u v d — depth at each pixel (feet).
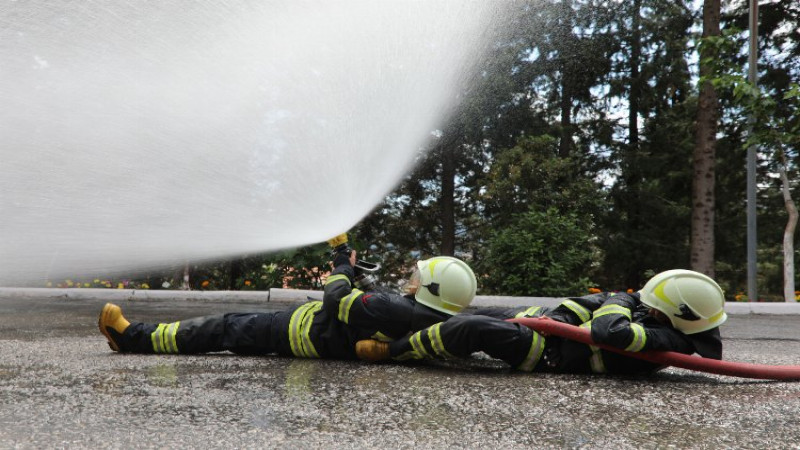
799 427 7.47
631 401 8.64
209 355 11.95
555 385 9.60
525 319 10.70
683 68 53.42
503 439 6.75
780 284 61.36
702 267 44.27
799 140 30.60
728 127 55.83
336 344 11.44
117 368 10.48
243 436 6.68
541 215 31.58
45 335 15.29
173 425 7.06
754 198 31.81
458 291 10.95
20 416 7.39
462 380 9.84
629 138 59.72
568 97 52.21
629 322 10.11
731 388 9.71
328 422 7.27
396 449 6.34
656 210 57.36
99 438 6.56
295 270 32.30
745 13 53.98
